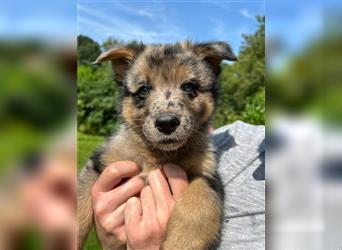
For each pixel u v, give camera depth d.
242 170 0.23
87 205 0.22
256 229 0.19
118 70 0.27
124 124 0.25
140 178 0.22
